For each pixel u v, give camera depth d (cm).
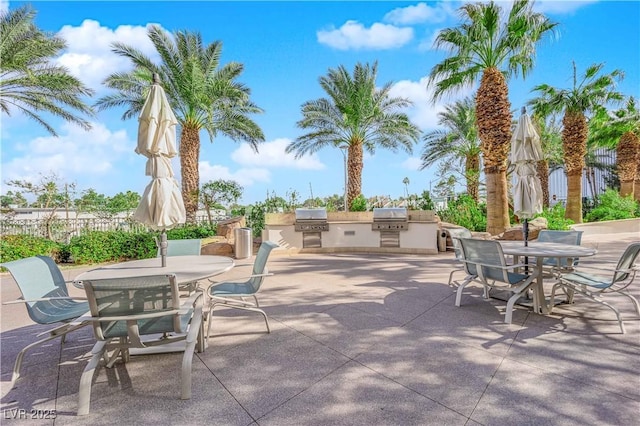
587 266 605
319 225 946
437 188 1545
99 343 234
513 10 862
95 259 803
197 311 271
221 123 1216
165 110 332
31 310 263
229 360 272
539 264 372
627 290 457
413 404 206
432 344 295
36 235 962
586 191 2164
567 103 1304
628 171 1541
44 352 298
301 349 291
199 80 1049
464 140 1560
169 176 339
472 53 955
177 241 436
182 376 219
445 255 847
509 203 1224
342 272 643
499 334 316
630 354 268
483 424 185
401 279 570
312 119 1316
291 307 416
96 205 1497
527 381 230
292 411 202
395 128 1300
